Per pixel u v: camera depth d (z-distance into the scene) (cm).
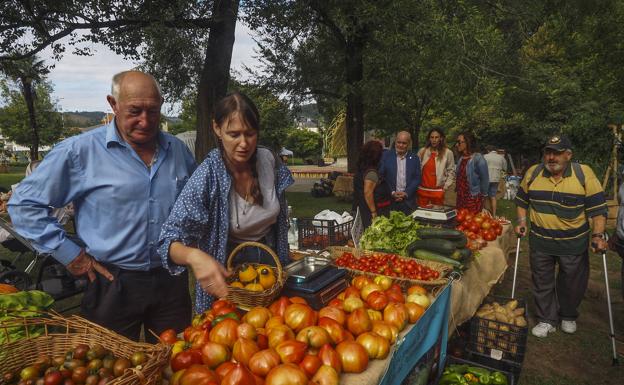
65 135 4156
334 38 1300
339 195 1452
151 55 1119
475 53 990
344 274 260
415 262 321
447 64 941
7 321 173
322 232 507
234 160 216
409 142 555
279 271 218
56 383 145
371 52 1058
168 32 968
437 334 260
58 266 425
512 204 1266
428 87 1081
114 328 238
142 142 228
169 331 204
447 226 455
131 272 235
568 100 1390
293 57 1384
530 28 1341
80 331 173
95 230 229
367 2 981
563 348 418
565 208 415
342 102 1488
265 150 248
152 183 235
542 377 371
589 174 409
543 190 425
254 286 208
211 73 946
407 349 201
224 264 230
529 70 1273
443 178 627
